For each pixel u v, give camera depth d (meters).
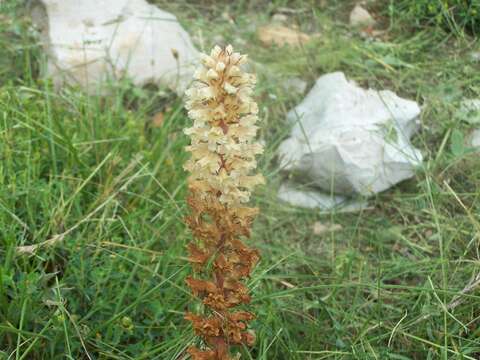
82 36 0.61
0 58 0.62
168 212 0.51
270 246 0.52
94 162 0.53
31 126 0.52
